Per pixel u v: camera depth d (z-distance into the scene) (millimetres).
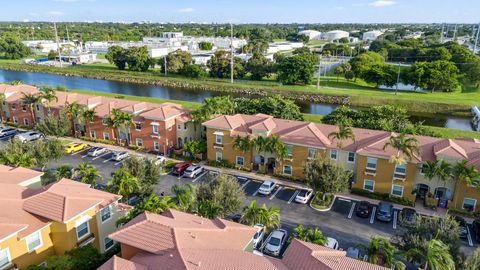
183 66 152500
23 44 199000
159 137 59656
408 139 42625
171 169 53562
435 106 102688
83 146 61938
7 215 28078
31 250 28047
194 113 60125
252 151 53406
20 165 43438
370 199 45031
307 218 40531
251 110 68375
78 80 148375
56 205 29562
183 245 23766
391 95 113875
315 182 42031
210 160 56219
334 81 143250
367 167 45781
